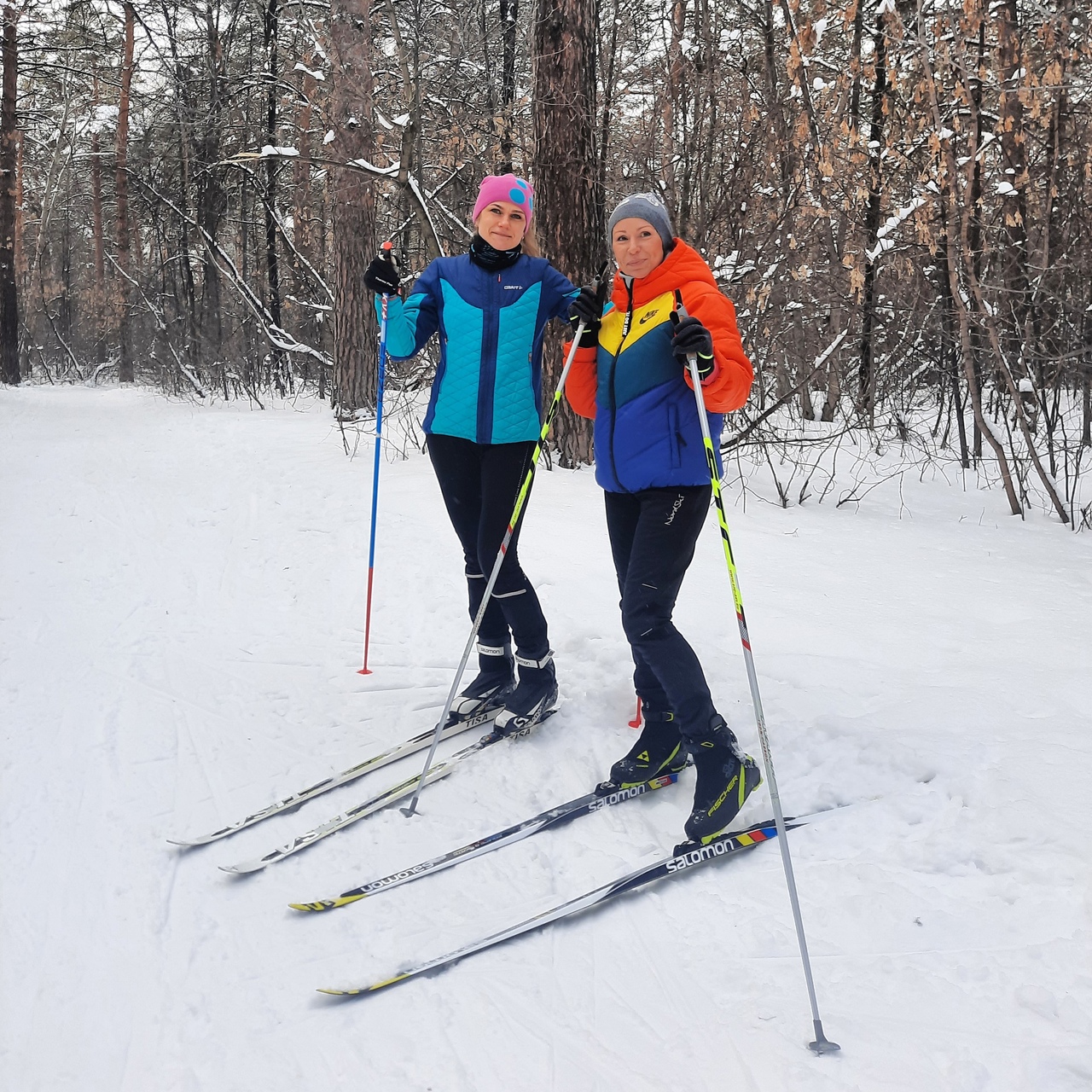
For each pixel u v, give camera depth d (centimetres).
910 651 368
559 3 682
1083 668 335
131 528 624
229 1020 191
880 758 278
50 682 368
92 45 1941
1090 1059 167
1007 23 716
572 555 497
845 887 228
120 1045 184
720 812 251
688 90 813
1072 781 252
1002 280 705
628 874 242
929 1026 180
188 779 295
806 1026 184
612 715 331
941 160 609
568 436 710
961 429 766
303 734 330
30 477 794
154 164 2100
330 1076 176
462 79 1127
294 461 836
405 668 391
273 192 1650
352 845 259
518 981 203
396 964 209
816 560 495
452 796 286
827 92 752
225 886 240
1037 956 195
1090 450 758
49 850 253
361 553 546
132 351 2442
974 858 230
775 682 344
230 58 1694
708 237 780
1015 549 519
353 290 1070
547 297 313
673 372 258
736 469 763
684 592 443
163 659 397
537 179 714
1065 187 821
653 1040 184
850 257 723
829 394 947
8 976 204
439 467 321
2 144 1919
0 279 1966
